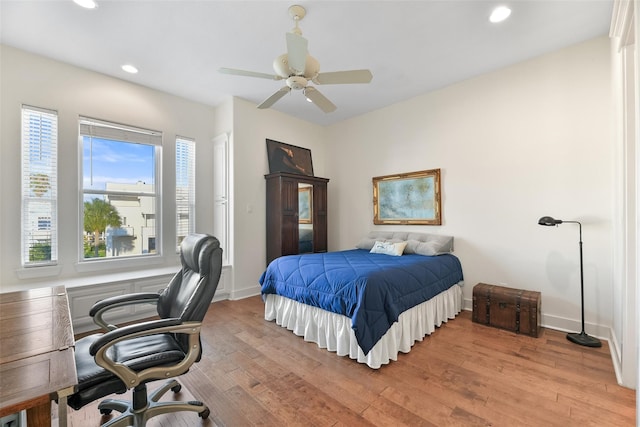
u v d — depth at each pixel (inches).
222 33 103.5
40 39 106.6
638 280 54.3
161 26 99.3
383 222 175.0
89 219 131.5
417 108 159.9
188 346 58.2
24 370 35.9
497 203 131.6
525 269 124.0
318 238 184.9
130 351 60.0
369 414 67.0
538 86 120.3
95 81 131.5
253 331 115.0
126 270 140.3
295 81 86.4
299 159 191.3
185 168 163.8
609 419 64.2
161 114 153.3
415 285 104.9
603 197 106.4
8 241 110.7
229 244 161.6
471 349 98.5
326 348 100.4
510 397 72.3
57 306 62.3
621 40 78.6
